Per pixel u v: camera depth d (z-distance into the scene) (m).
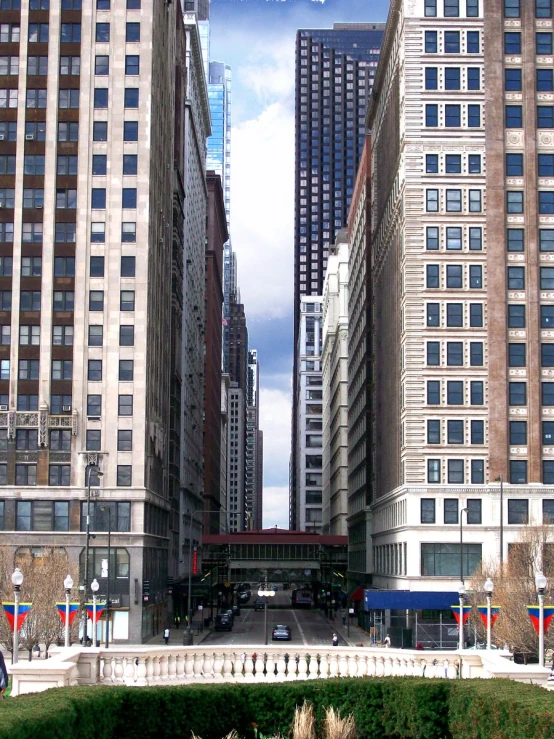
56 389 106.06
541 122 106.50
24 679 31.28
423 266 104.88
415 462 102.19
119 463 104.94
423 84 107.06
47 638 70.75
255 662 38.69
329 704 29.78
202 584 141.12
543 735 22.28
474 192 105.75
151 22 111.75
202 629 117.56
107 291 107.69
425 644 90.25
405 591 98.56
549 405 102.94
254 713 29.41
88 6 111.50
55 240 108.31
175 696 28.53
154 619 111.12
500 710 24.83
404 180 106.44
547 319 104.00
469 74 107.19
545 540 88.00
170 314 136.00
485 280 104.44
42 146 109.69
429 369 103.44
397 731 29.41
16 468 104.81
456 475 102.06
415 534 100.75
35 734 21.84
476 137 106.25
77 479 104.44
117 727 27.80
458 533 100.50
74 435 105.06
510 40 107.56
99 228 108.62
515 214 105.31
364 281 156.50
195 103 188.62
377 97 138.38
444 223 105.31
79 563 102.69
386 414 124.25
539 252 104.75
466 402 103.06
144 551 104.31
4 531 103.12
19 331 107.00
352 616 139.88
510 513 101.44
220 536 179.75
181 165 154.00
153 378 114.38
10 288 107.50
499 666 34.25
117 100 110.44
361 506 157.00
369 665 39.16
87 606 69.81
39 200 108.94
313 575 186.50
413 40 107.69
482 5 107.81
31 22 111.38
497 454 101.94
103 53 111.19
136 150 109.75
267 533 181.38
